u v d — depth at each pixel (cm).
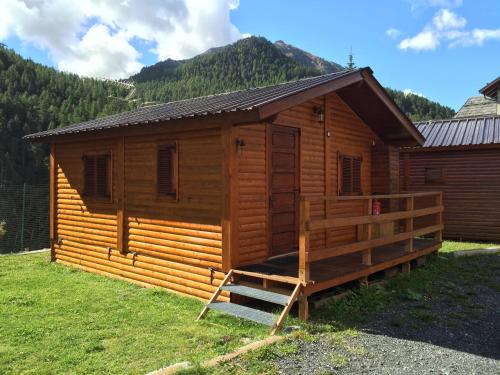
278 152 778
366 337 543
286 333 543
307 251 596
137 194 850
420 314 630
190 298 730
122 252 880
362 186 1030
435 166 1497
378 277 838
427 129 1612
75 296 744
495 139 1383
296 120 816
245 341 528
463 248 1246
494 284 823
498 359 480
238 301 673
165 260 793
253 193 720
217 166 699
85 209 984
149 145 823
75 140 980
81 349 506
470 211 1437
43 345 519
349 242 976
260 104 589
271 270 671
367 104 944
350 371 439
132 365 463
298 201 821
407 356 483
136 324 597
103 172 936
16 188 1611
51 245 1079
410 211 890
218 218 700
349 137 979
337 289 717
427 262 1005
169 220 784
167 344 523
